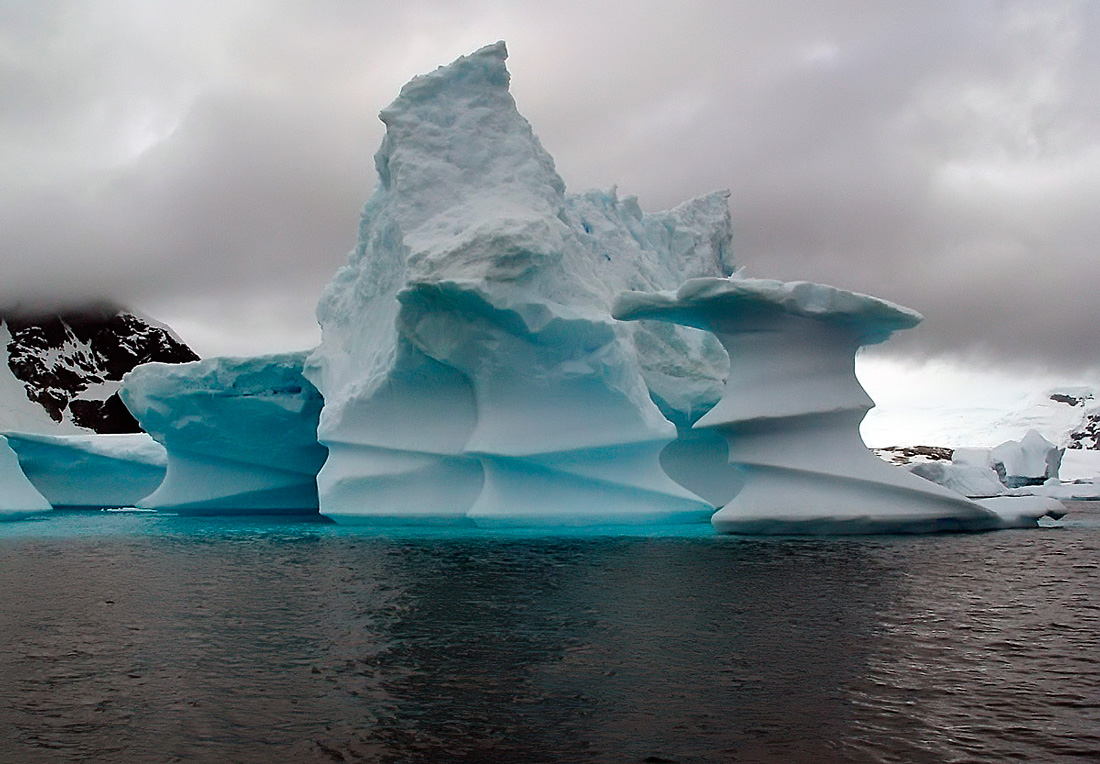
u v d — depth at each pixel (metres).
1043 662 10.23
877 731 8.09
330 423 26.73
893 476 21.97
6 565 19.03
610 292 29.81
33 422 94.88
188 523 29.95
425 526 26.39
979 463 56.66
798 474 21.84
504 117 28.09
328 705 8.94
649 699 8.99
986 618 12.52
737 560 17.72
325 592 14.84
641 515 24.88
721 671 9.91
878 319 21.69
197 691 9.45
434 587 15.04
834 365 22.16
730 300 21.42
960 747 7.72
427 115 27.81
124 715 8.75
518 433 23.86
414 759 7.61
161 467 40.47
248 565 18.31
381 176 30.25
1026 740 7.86
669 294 22.17
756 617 12.52
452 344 23.91
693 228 36.31
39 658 10.85
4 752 7.88
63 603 14.41
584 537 22.36
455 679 9.70
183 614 13.30
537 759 7.59
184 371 32.41
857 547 19.67
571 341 23.97
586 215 32.06
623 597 13.98
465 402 25.58
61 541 23.88
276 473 34.81
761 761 7.48
